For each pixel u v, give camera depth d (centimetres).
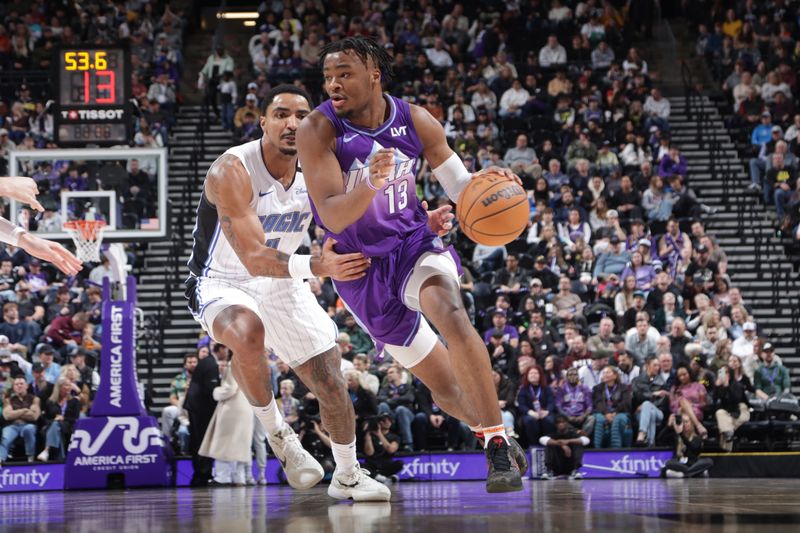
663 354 1039
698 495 523
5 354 1041
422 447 1019
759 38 1811
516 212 392
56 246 405
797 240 1409
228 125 1653
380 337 426
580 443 977
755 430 1052
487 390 375
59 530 304
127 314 945
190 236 1477
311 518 331
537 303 1148
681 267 1294
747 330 1126
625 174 1505
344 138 396
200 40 2005
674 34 2027
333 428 450
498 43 1805
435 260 397
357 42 394
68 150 986
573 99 1675
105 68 1009
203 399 956
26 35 1808
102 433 934
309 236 1357
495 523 292
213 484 973
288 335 454
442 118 1599
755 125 1619
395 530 271
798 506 380
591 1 1888
